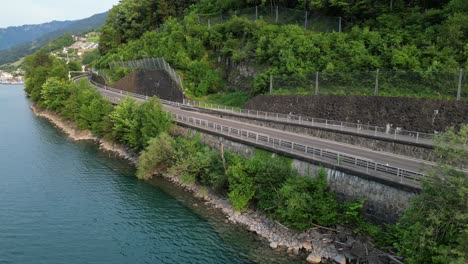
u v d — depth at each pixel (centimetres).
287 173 3078
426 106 3556
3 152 5591
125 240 3022
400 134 3550
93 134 6419
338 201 2803
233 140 3891
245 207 3275
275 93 5181
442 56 4128
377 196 2572
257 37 6469
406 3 5641
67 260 2762
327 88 4662
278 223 2959
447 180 1852
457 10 4638
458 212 1762
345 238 2627
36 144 6084
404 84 4000
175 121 4934
